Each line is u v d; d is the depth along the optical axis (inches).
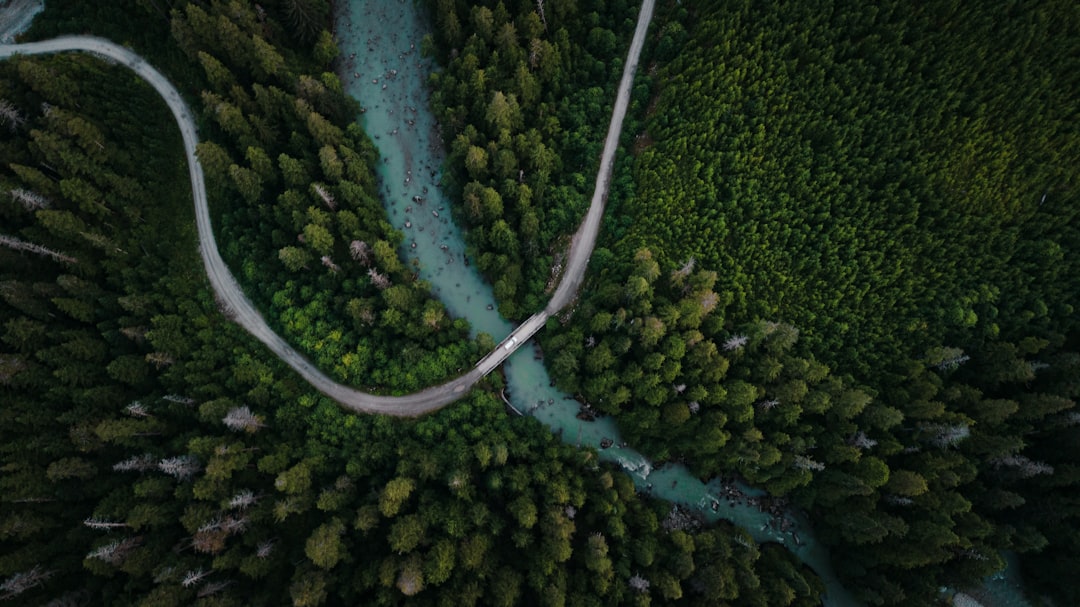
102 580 2556.6
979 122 3058.6
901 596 2906.0
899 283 3176.7
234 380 3014.3
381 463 3043.8
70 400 2746.1
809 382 3038.9
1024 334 3090.6
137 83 3405.5
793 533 3388.3
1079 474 2812.5
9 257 2760.8
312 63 3722.9
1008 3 2910.9
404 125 3823.8
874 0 3068.4
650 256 3112.7
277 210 3203.7
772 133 3245.6
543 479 2957.7
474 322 3553.2
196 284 3334.2
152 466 2701.8
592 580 2738.7
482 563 2736.2
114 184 3129.9
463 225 3570.4
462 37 3531.0
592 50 3609.7
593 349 3198.8
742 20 3245.6
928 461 2933.1
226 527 2549.2
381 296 3277.6
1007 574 3191.4
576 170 3595.0
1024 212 3095.5
